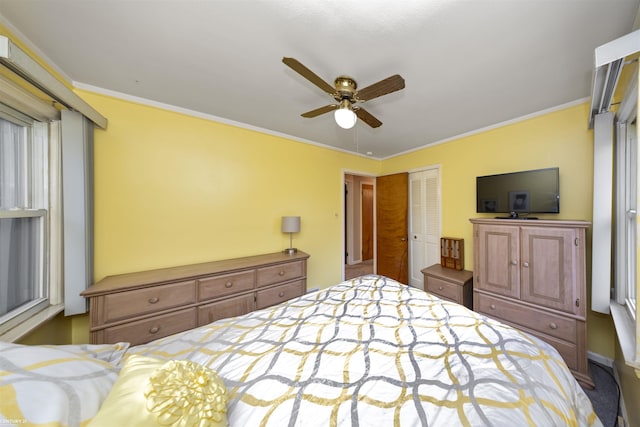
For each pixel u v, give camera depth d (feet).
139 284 5.69
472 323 4.09
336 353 3.33
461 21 3.91
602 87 4.31
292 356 3.28
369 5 3.64
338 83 5.08
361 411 2.39
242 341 3.70
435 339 3.63
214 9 3.75
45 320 4.61
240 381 2.86
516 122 7.98
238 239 8.63
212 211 8.04
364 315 4.53
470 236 9.45
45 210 5.13
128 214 6.59
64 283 5.29
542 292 6.21
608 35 4.17
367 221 19.69
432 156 10.93
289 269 8.50
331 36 4.29
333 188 11.66
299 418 2.34
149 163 6.90
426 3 3.59
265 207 9.33
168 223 7.22
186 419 2.05
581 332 5.61
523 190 7.34
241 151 8.67
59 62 5.11
